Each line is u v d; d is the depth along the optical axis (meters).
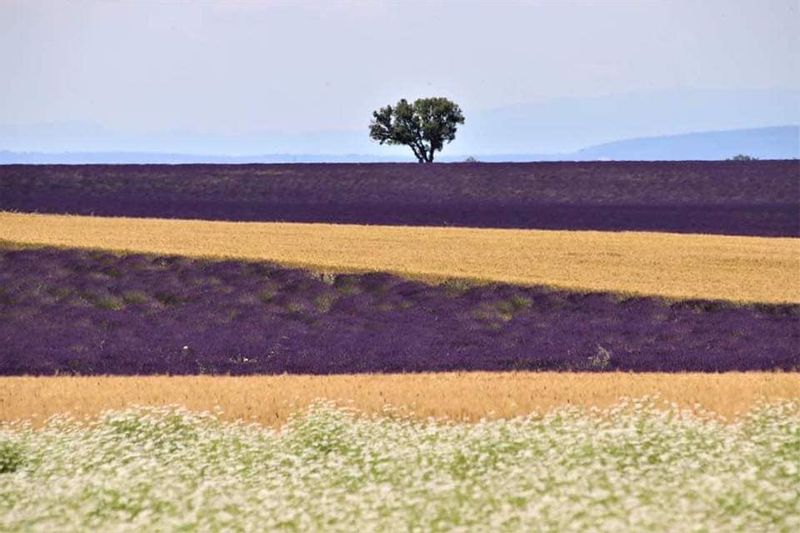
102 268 159.50
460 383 89.69
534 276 149.75
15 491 41.56
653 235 197.25
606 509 33.38
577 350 115.38
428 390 85.19
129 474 43.28
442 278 147.50
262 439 57.78
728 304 132.88
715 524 31.59
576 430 49.59
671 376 94.06
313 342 123.62
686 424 51.72
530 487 38.41
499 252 173.25
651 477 39.88
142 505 38.19
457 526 33.31
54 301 148.00
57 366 112.38
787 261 165.25
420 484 39.38
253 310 141.50
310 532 33.78
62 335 130.25
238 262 158.50
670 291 139.12
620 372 97.94
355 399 80.31
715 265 161.38
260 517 35.31
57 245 169.75
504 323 131.38
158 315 141.00
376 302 142.00
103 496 39.66
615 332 124.44
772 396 78.50
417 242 184.88
